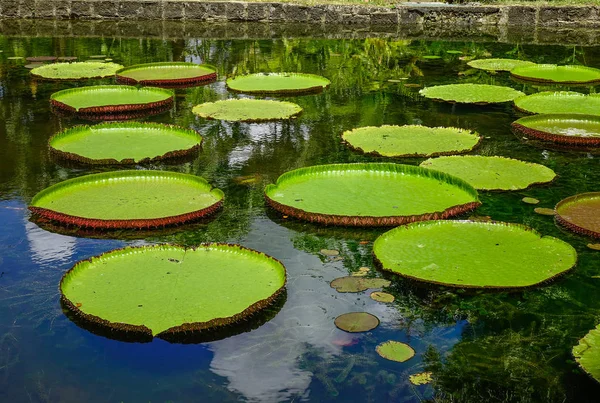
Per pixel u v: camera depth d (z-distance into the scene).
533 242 3.50
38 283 3.22
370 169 4.41
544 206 4.07
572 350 2.72
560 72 7.65
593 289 3.17
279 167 4.73
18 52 8.52
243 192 4.28
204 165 4.77
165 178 4.27
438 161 4.71
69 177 4.51
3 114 6.00
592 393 2.53
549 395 2.51
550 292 3.15
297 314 3.01
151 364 2.68
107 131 5.36
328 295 3.14
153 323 2.75
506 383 2.58
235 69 7.84
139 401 2.48
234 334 2.88
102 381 2.59
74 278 3.09
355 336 2.86
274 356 2.74
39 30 9.97
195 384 2.58
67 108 6.04
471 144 5.10
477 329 2.91
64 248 3.54
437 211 3.83
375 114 6.09
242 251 3.31
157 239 3.63
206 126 5.71
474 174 4.46
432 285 3.21
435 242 3.51
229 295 2.96
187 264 3.22
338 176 4.36
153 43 9.16
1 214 3.92
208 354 2.75
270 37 9.70
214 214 3.95
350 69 7.90
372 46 9.15
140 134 5.31
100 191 4.08
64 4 10.71
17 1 10.70
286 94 6.79
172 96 6.37
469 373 2.64
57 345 2.78
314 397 2.51
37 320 2.94
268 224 3.83
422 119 5.93
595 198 4.08
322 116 6.02
